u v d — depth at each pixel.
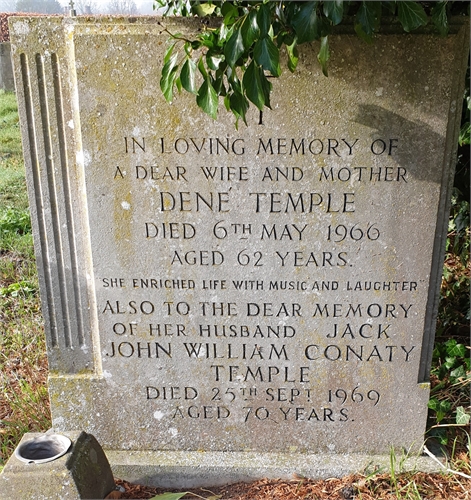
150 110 0.92
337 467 1.06
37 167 0.98
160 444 1.11
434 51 0.88
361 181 0.95
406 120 0.91
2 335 1.50
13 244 2.02
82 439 0.96
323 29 0.80
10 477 0.89
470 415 1.08
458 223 1.55
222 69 0.82
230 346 1.05
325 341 1.03
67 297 1.05
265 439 1.10
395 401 1.06
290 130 0.92
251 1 0.83
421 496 1.00
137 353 1.06
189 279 1.01
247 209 0.97
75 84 0.93
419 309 1.01
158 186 0.96
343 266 0.99
